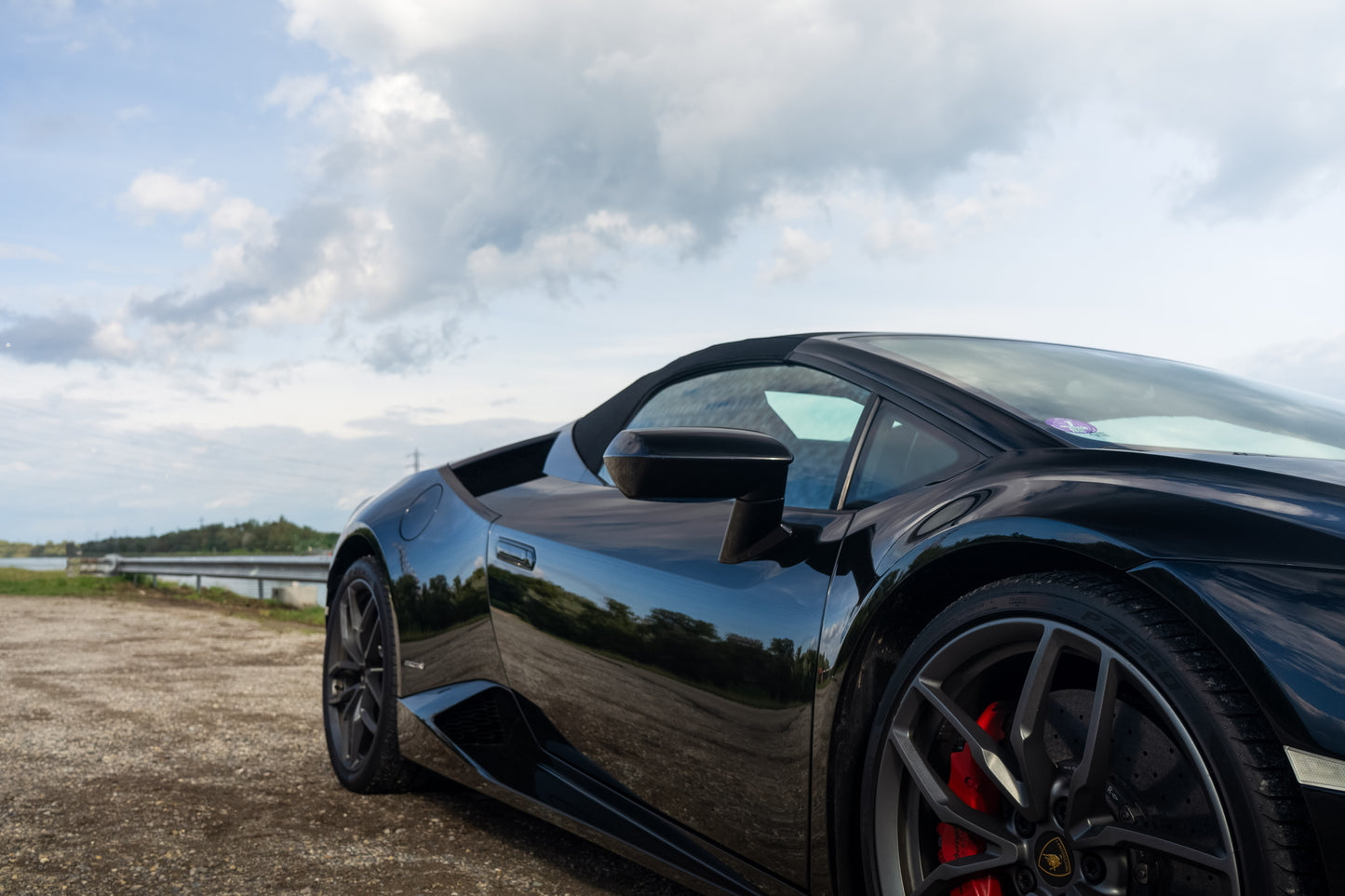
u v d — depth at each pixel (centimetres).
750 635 168
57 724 403
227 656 651
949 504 149
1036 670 129
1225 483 129
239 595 1324
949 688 143
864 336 212
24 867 228
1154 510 124
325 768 333
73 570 1798
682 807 186
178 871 227
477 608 257
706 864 181
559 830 265
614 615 203
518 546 245
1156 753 121
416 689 281
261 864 232
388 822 269
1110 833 120
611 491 240
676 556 193
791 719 159
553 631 224
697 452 157
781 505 175
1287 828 102
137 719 414
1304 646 103
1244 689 108
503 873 230
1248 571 111
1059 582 129
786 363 213
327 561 1073
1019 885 132
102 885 217
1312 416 201
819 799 155
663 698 189
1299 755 100
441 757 264
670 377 250
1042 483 140
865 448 178
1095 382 196
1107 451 147
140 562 1584
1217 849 111
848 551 160
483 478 294
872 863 147
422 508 302
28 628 866
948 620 141
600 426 267
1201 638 113
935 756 146
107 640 755
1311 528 113
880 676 151
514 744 241
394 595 292
